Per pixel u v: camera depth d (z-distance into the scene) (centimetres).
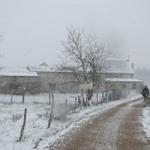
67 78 3891
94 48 3528
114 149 1130
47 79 6862
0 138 1335
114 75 8188
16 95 4781
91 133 1470
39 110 2564
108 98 4138
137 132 1520
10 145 1182
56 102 3334
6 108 2712
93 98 4144
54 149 1111
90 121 1925
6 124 1745
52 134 1436
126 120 1988
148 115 2344
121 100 4372
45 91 5556
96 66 3478
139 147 1173
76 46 3491
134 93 6462
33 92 5366
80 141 1270
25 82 5659
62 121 1934
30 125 1709
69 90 5222
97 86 3522
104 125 1745
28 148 1121
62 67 3531
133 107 3089
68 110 2456
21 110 2552
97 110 2708
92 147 1159
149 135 1441
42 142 1236
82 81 3466
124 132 1512
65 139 1308
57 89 5394
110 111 2606
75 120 1984
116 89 4912
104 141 1279
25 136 1380
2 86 5369
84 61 3456
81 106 3042
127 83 7800
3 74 5612
